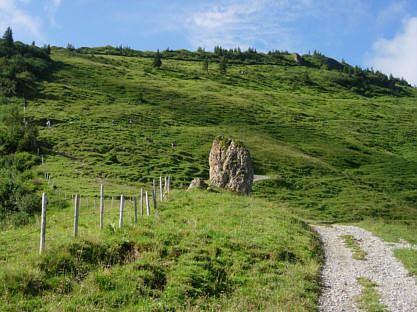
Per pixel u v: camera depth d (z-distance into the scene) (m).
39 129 71.62
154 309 10.63
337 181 62.41
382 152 90.44
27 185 43.34
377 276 16.12
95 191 43.03
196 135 81.69
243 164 34.34
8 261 13.30
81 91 107.94
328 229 27.52
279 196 51.06
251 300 12.15
